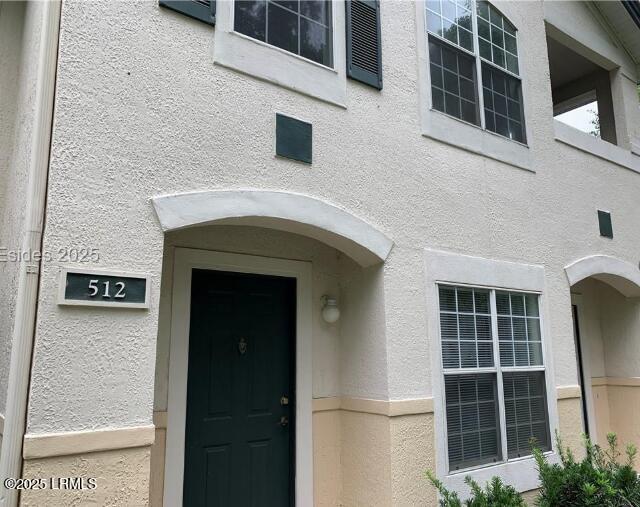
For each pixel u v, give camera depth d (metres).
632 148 7.39
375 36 4.62
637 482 4.07
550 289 5.66
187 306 3.97
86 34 3.07
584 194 6.41
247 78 3.75
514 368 5.09
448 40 5.30
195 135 3.41
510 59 5.97
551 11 6.66
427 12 5.18
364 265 4.43
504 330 5.12
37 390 2.58
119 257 2.95
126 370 2.86
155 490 3.62
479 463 4.58
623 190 7.03
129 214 3.03
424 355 4.37
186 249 4.02
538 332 5.45
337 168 4.12
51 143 2.84
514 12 6.10
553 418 5.26
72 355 2.71
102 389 2.77
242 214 3.50
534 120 6.02
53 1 3.01
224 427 4.09
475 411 4.68
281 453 4.33
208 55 3.58
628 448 4.50
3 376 2.82
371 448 4.16
